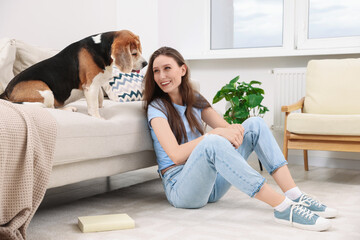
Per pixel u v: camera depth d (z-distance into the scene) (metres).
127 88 2.90
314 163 3.54
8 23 2.98
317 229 1.56
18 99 1.86
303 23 3.67
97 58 1.92
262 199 1.64
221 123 2.07
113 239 1.51
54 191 2.50
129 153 2.14
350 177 2.93
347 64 3.27
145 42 3.68
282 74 3.57
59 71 1.93
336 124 2.63
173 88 1.92
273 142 1.79
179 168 1.92
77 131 1.77
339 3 3.57
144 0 3.65
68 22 3.42
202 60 4.01
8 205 1.41
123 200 2.19
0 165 1.36
